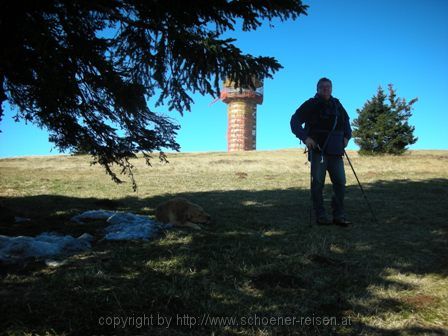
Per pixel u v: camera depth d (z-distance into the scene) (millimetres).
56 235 4656
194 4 4680
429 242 4641
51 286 2990
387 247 4395
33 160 27156
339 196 5602
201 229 5207
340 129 5605
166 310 2658
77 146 6008
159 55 5152
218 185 12188
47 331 2318
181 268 3498
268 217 6309
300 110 5633
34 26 4312
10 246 3707
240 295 2969
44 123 5891
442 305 2838
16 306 2623
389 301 2908
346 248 4316
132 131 5633
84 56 4809
